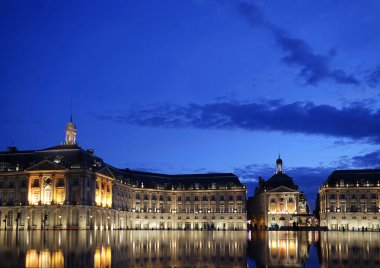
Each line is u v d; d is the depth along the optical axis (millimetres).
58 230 117875
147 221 176375
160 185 183875
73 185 127000
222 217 183625
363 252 42750
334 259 35062
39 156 137000
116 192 154750
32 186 130625
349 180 179625
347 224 176375
